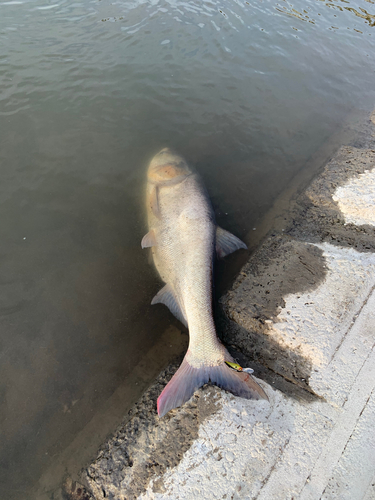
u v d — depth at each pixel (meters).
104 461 0.94
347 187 1.42
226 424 0.92
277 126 1.76
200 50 2.14
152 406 1.00
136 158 1.60
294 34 2.33
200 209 1.30
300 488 0.83
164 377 1.06
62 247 1.35
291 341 1.04
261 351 1.06
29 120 1.72
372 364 0.98
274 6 2.60
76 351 1.15
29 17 2.38
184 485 0.86
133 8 2.48
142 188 1.51
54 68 1.98
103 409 1.05
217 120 1.77
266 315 1.10
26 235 1.37
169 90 1.90
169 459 0.90
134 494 0.87
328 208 1.40
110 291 1.26
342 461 0.86
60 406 1.05
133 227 1.41
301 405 0.94
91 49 2.12
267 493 0.83
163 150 1.54
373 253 1.20
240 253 1.34
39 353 1.14
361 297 1.09
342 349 1.01
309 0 2.72
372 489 0.82
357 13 2.63
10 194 1.46
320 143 1.70
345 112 1.85
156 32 2.25
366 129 1.74
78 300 1.24
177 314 1.17
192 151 1.65
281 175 1.58
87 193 1.49
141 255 1.35
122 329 1.19
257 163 1.62
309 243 1.28
